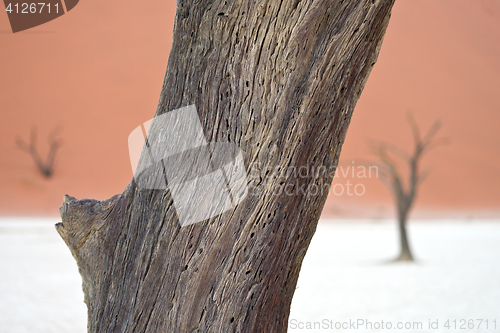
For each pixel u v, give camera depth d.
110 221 1.43
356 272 8.68
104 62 30.70
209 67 1.21
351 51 1.19
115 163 29.03
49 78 29.56
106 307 1.37
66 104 29.55
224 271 1.21
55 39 30.02
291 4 1.13
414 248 13.17
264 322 1.25
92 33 30.73
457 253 12.01
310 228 1.32
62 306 5.75
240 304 1.21
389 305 5.84
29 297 6.27
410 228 22.31
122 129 29.89
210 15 1.19
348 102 1.26
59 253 11.16
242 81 1.18
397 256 10.52
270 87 1.17
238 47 1.17
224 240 1.21
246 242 1.21
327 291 6.80
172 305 1.23
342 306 5.78
